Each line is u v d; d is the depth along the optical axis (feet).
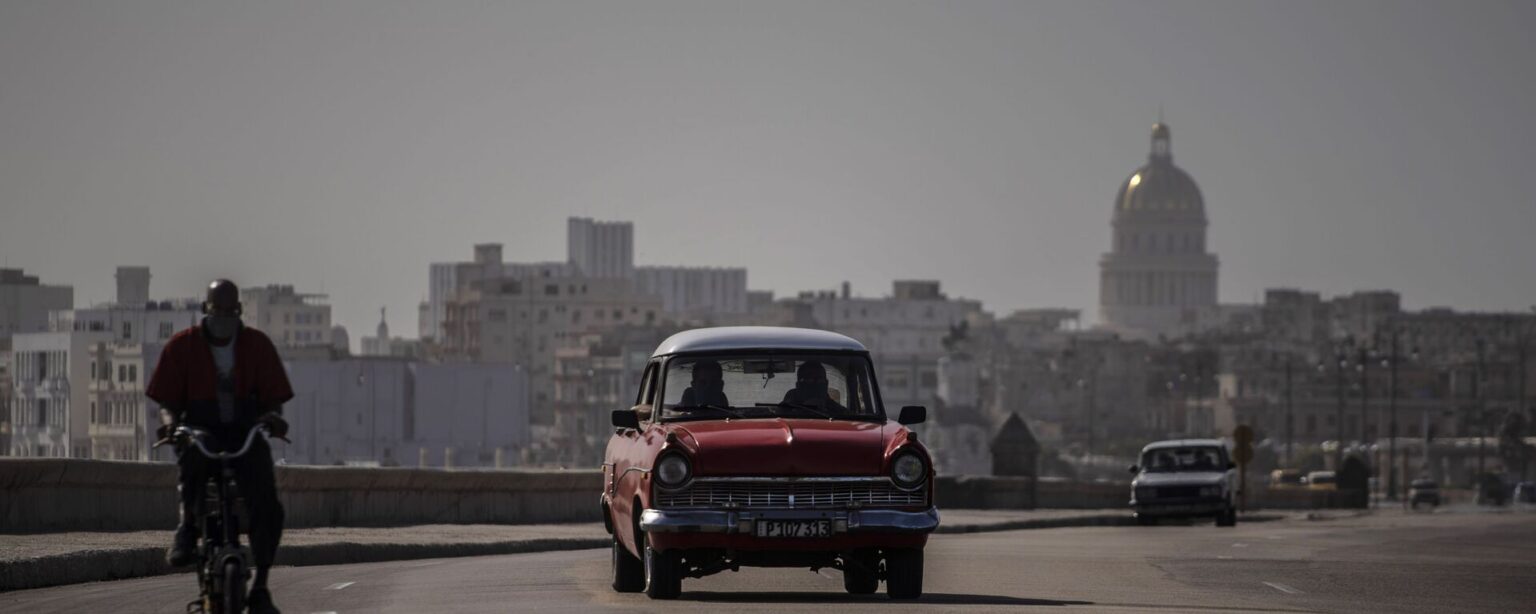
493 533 237.25
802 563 135.33
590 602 136.46
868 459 133.80
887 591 141.49
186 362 101.81
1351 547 250.57
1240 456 478.18
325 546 196.54
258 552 101.24
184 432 100.12
